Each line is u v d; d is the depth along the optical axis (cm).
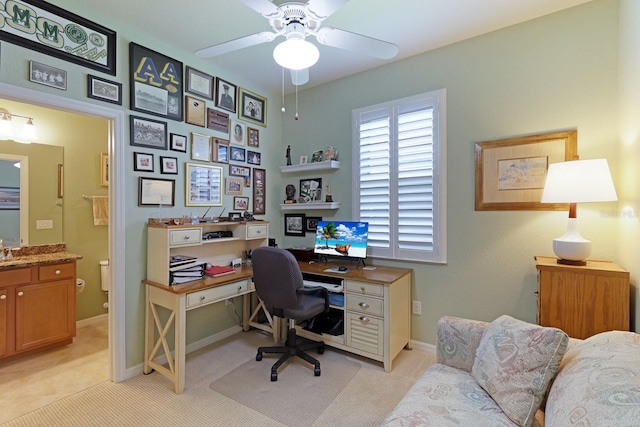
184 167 272
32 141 302
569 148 215
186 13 215
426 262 274
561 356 120
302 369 246
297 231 363
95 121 346
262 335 316
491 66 244
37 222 305
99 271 353
